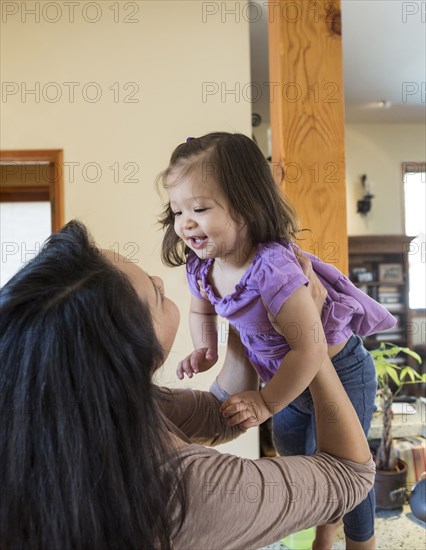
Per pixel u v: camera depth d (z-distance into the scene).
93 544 0.43
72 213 1.89
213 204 0.72
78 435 0.43
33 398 0.43
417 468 1.29
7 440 0.44
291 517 0.53
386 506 1.24
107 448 0.44
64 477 0.42
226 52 1.88
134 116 1.89
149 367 0.49
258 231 0.75
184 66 1.88
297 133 1.08
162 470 0.49
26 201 2.68
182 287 1.88
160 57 1.88
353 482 0.61
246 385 0.88
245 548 0.50
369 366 0.90
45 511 0.43
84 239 0.53
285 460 0.59
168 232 0.88
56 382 0.43
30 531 0.43
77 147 1.89
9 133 1.88
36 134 1.88
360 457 0.64
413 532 1.16
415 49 1.42
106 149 1.89
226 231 0.73
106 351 0.45
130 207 1.89
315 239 1.08
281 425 0.99
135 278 0.57
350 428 0.65
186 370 0.88
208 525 0.49
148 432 0.47
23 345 0.44
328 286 0.86
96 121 1.89
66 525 0.42
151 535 0.45
